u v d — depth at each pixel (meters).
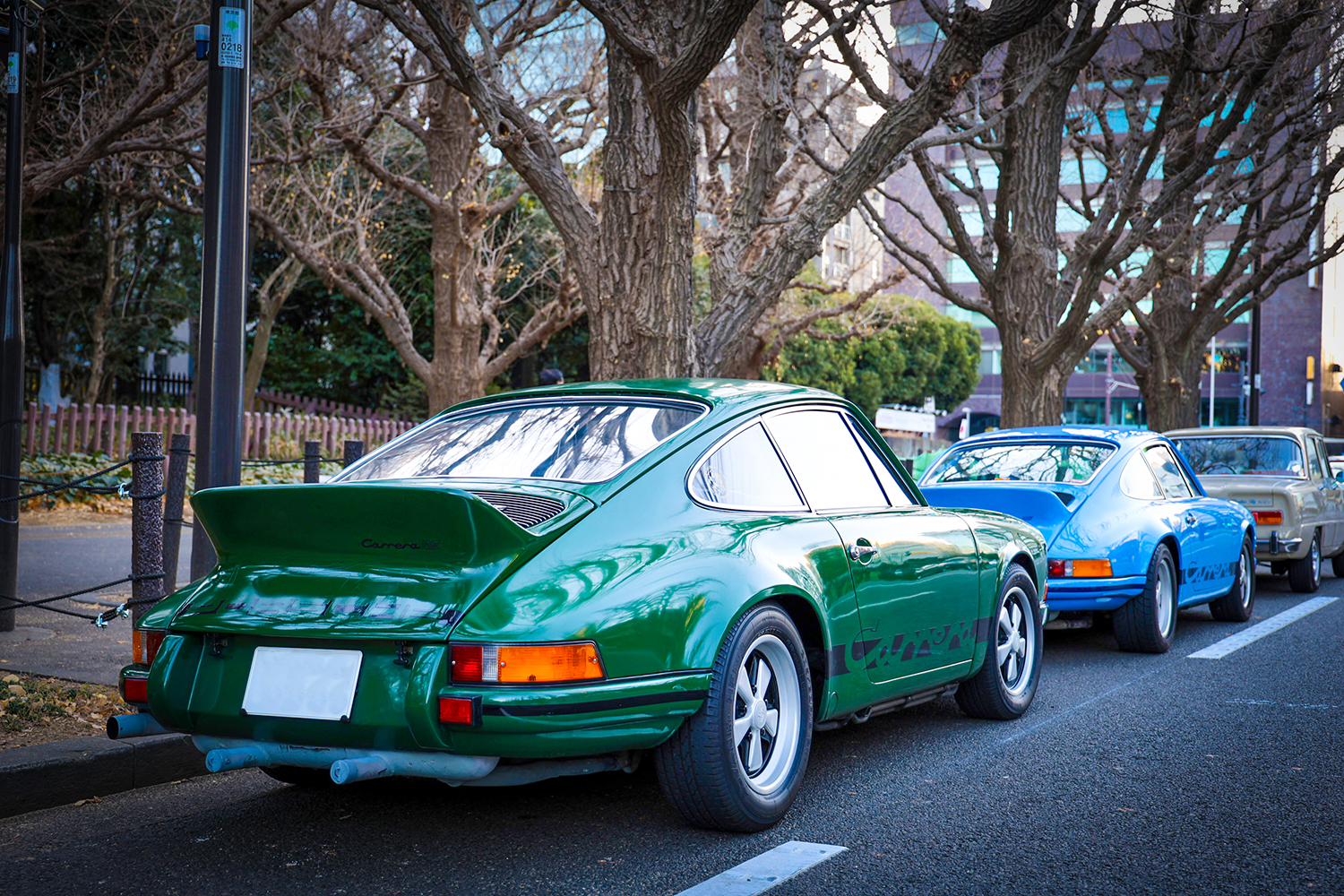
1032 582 6.07
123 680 3.86
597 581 3.49
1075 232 42.78
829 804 4.39
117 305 25.06
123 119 12.30
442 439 4.42
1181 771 4.88
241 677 3.59
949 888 3.49
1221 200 15.28
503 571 3.42
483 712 3.25
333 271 18.42
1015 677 6.01
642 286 8.95
